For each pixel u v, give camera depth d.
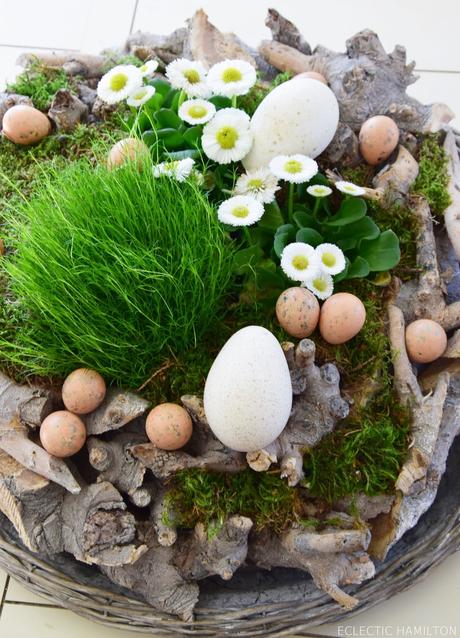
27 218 0.60
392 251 0.61
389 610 0.63
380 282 0.62
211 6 1.02
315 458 0.59
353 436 0.59
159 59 0.75
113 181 0.58
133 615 0.60
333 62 0.70
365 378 0.60
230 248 0.61
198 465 0.57
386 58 0.69
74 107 0.69
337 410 0.58
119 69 0.63
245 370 0.53
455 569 0.64
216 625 0.59
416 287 0.63
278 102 0.61
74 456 0.61
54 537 0.59
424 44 0.98
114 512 0.58
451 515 0.62
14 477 0.58
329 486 0.58
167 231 0.58
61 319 0.57
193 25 0.73
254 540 0.60
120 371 0.59
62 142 0.69
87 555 0.57
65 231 0.57
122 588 0.61
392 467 0.59
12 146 0.70
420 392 0.60
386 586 0.60
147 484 0.59
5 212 0.64
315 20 1.01
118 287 0.55
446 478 0.64
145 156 0.59
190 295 0.58
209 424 0.56
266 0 1.03
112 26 1.01
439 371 0.62
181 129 0.65
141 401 0.58
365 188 0.64
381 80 0.68
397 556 0.61
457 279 0.67
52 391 0.60
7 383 0.60
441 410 0.59
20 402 0.59
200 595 0.61
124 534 0.57
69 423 0.57
